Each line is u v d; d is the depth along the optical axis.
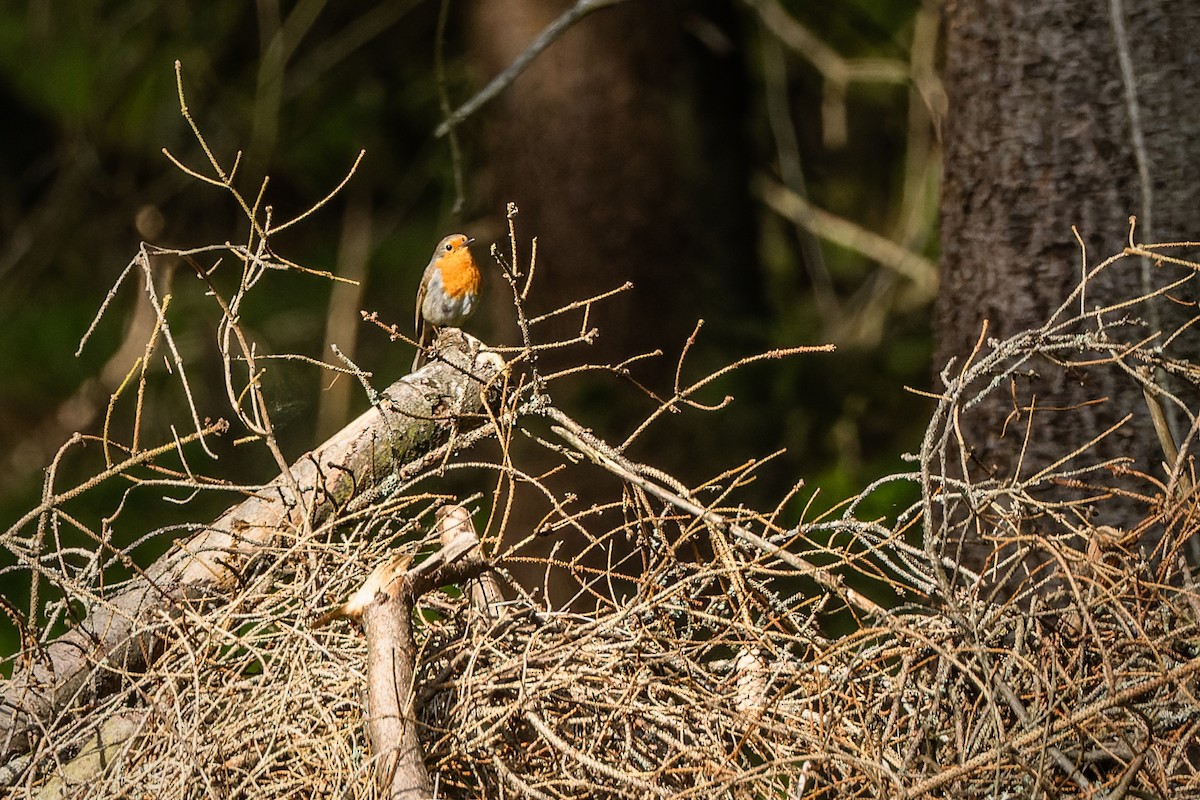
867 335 17.69
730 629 6.21
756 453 15.20
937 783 5.13
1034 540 5.58
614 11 15.26
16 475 18.83
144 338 19.33
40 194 22.83
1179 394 7.50
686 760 5.80
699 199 15.61
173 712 5.89
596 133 15.13
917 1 18.80
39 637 6.98
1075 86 7.92
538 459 13.81
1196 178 7.65
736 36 16.58
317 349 19.48
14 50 21.09
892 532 6.28
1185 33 7.69
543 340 14.96
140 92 20.95
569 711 5.87
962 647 5.46
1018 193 8.07
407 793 5.02
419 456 7.98
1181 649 5.83
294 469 7.68
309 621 6.15
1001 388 7.94
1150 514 6.54
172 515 16.89
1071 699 5.62
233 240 21.17
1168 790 5.23
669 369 14.99
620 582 12.73
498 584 7.38
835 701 5.71
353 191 20.44
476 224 16.80
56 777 6.33
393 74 20.78
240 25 21.53
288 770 5.83
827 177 20.03
